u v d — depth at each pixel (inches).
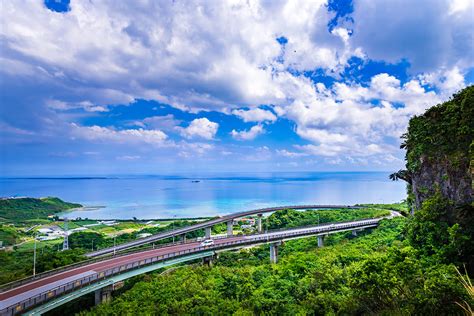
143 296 2033.7
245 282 2127.2
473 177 1310.3
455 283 959.6
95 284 2026.3
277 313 1647.4
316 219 5290.4
